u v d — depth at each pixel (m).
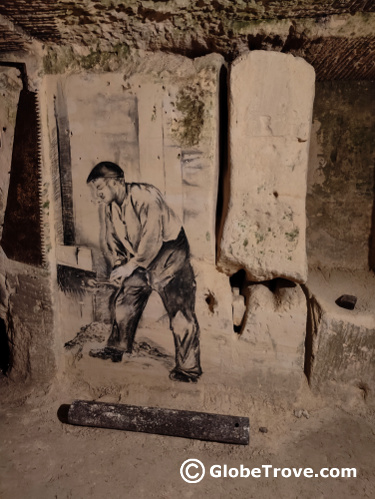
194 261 2.73
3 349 3.47
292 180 2.52
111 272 2.83
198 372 2.90
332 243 3.48
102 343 2.97
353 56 2.64
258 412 2.80
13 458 2.49
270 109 2.42
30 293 2.94
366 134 3.29
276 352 2.80
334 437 2.64
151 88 2.49
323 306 2.80
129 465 2.45
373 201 3.39
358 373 2.81
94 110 2.58
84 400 2.76
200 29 2.37
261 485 2.33
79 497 2.25
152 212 2.67
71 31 2.40
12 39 2.40
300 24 2.30
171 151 2.56
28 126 2.64
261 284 2.89
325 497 2.26
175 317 2.83
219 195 2.80
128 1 2.15
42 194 2.71
